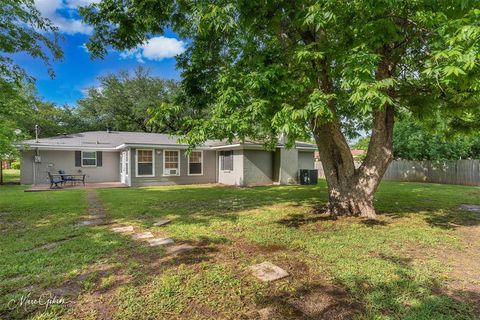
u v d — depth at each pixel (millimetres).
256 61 4258
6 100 7645
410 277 2963
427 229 4895
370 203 5938
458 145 14648
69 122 25562
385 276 2980
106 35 5664
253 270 3180
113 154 16078
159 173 14141
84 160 15227
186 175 14977
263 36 5418
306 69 4500
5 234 4746
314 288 2760
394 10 3807
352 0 3748
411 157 16469
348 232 4707
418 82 5422
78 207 7332
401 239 4297
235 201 8430
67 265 3342
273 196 9531
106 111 25953
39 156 14055
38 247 4074
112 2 5258
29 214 6449
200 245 4129
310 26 4617
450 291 2680
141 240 4375
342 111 6617
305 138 4141
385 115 5633
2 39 5453
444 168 14734
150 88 26609
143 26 5523
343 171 6129
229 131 3865
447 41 2848
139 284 2848
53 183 12820
